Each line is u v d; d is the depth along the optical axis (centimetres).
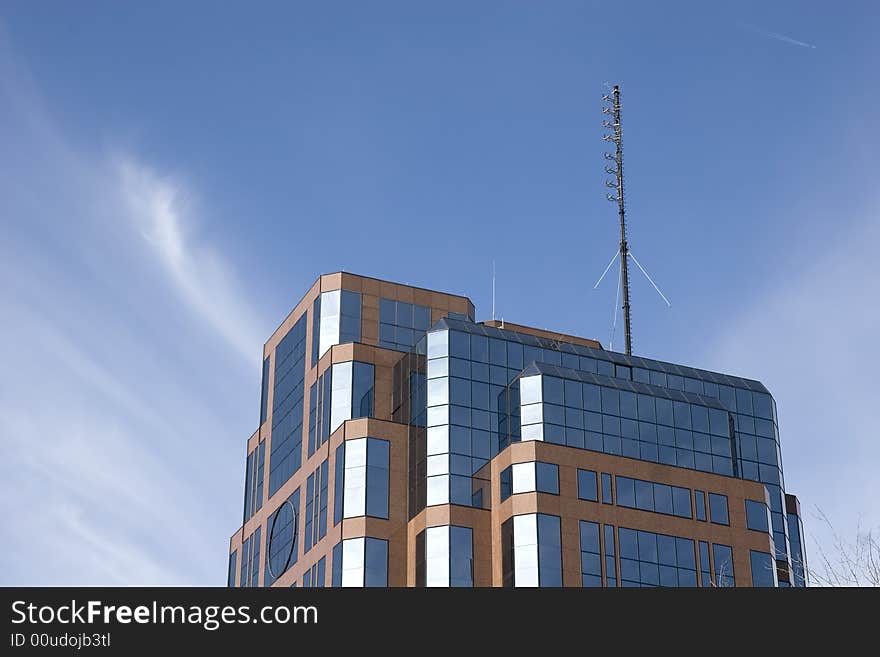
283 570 11438
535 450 10019
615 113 12938
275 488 12131
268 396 12950
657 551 10038
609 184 12788
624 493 10169
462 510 10094
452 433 10512
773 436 11762
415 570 10156
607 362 11488
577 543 9788
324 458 11131
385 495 10588
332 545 10525
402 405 11169
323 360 11631
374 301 12094
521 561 9656
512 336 11225
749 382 12062
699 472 10556
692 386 11731
